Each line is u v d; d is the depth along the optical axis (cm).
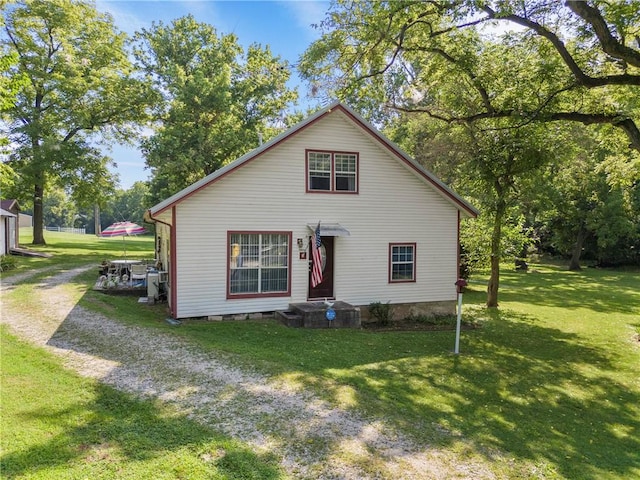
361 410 664
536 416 745
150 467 468
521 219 1952
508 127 1396
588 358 1159
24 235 4447
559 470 560
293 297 1346
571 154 1691
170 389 690
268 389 714
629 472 579
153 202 3634
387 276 1470
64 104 2756
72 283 1719
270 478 467
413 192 1493
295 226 1337
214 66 3275
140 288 1589
